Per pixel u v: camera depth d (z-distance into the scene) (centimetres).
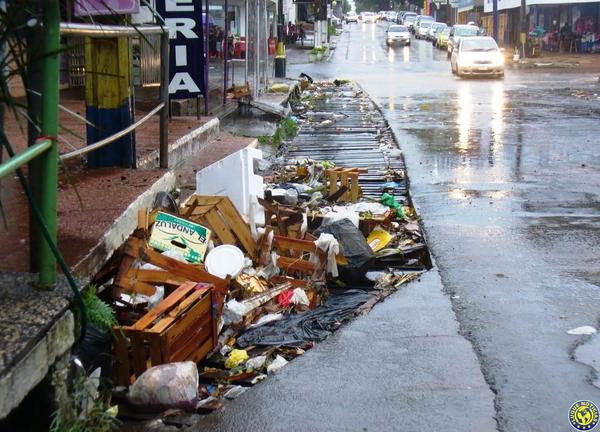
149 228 563
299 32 5541
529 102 2116
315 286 602
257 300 561
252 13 1931
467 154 1272
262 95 2042
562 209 879
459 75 3020
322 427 397
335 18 8200
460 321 542
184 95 1223
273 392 437
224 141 1188
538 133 1509
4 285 373
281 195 793
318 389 440
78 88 1612
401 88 2636
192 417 409
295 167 1074
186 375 415
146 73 1622
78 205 557
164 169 725
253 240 623
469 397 428
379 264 708
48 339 335
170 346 432
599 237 756
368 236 755
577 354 483
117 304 488
